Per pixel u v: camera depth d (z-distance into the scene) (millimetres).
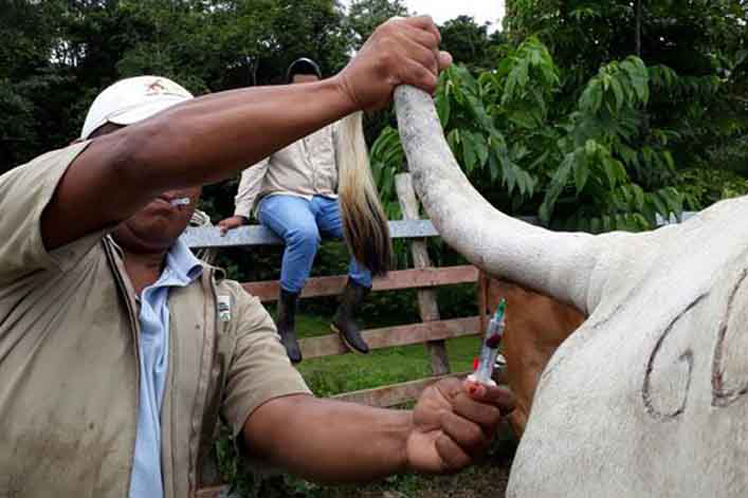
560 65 6242
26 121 15430
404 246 5480
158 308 1799
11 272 1566
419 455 1668
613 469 874
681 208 5109
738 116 6273
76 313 1654
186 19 16438
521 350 2111
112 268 1718
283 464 1878
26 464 1592
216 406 1896
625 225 4859
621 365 961
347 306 4766
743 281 822
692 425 768
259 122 1371
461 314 7316
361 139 4438
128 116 1801
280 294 4500
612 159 4805
